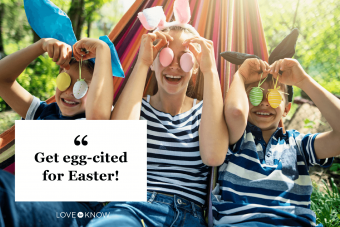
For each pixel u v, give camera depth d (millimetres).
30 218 703
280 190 877
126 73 1216
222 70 1186
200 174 960
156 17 907
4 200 677
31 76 3014
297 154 952
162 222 817
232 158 937
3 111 3400
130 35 1209
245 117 875
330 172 2191
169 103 1001
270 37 3826
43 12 905
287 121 2943
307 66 3807
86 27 4008
